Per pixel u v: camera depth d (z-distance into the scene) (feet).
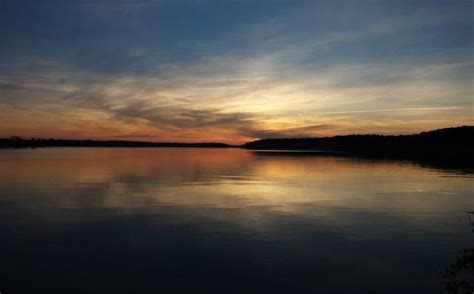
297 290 27.96
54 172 119.44
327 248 37.78
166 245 38.78
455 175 112.06
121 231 44.14
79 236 41.96
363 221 49.42
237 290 27.96
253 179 101.71
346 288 28.30
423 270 31.73
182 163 180.86
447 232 43.93
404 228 45.70
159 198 67.62
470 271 30.91
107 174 114.42
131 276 30.50
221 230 44.65
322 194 72.90
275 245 38.81
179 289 28.09
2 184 86.79
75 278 30.07
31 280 29.63
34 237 41.50
